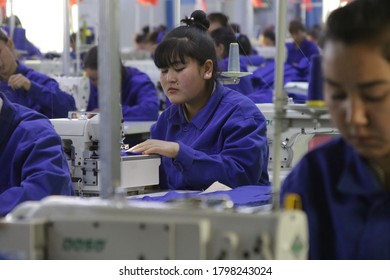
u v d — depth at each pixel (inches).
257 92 290.7
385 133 76.6
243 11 667.4
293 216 76.2
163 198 171.8
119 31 97.2
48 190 157.8
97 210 78.4
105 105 95.2
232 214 75.3
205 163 192.7
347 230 86.4
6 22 361.4
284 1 94.8
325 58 78.5
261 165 199.6
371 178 84.8
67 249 78.6
